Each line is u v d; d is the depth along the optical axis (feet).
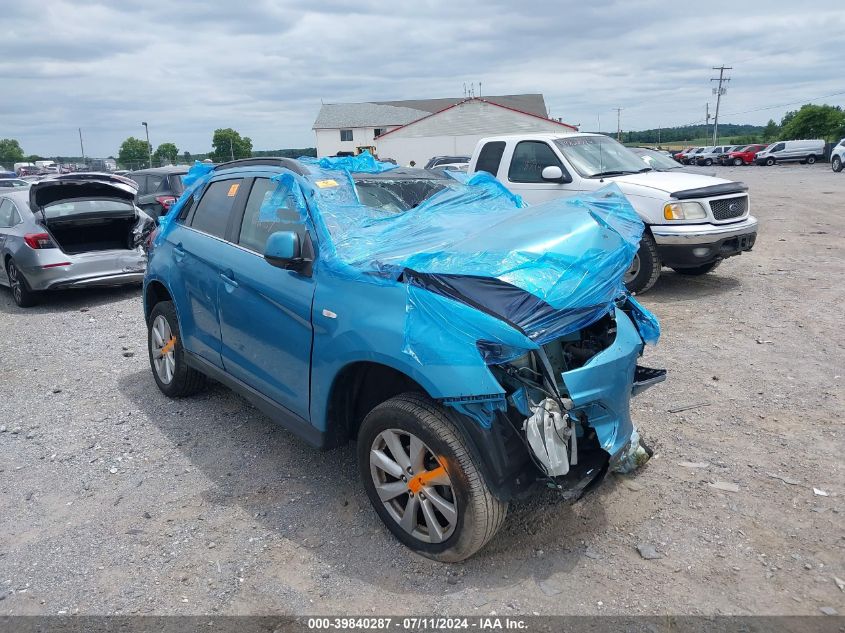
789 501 11.85
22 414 17.37
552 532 11.23
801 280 28.43
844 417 14.96
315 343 11.37
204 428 15.93
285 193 13.30
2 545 11.54
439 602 9.71
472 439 9.74
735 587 9.77
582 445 11.23
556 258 10.38
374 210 12.98
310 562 10.73
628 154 30.63
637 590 9.78
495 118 174.40
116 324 26.55
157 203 42.70
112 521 12.13
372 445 10.97
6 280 31.27
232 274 13.76
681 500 12.01
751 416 15.21
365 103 240.73
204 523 11.93
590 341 11.70
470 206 14.15
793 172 130.52
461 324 9.43
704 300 25.70
